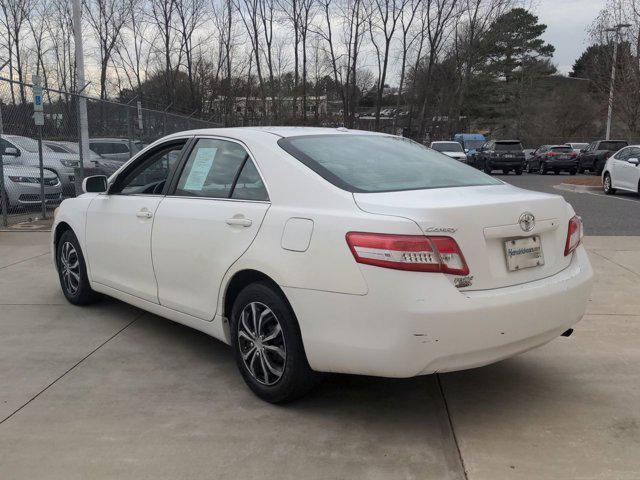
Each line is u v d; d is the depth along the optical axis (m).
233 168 3.96
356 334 3.06
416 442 3.17
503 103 60.03
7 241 9.20
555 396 3.73
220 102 38.72
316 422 3.40
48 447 3.12
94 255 5.18
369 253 2.99
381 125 48.34
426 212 3.00
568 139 53.78
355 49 39.09
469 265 3.04
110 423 3.38
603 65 24.36
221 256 3.77
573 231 3.65
